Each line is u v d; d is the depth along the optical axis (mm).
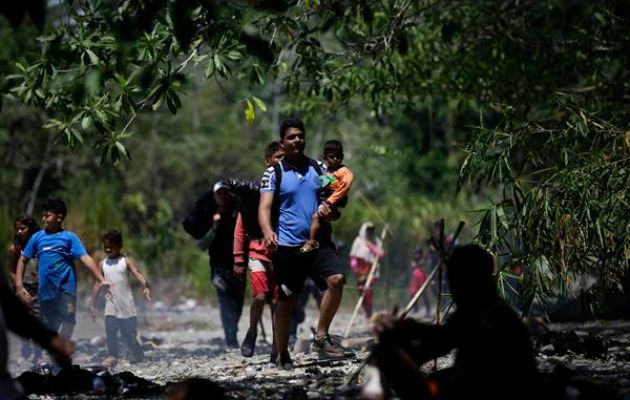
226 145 67438
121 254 22016
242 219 18797
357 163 56312
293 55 22922
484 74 27812
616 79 26625
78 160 53406
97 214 41938
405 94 28234
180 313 39625
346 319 35406
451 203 51969
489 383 9648
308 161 16203
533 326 19875
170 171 63219
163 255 46312
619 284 17297
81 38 17344
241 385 14633
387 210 47438
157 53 16062
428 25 27656
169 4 12586
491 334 9633
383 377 9977
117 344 21531
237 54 16812
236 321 23297
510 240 19188
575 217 16797
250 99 17656
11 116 50469
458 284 9984
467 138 25688
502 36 27672
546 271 16781
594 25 26688
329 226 16375
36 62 17391
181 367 19469
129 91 16828
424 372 15516
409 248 44625
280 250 16078
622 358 16891
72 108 17625
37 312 21828
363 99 28375
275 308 16609
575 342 17328
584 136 18234
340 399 12984
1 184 52812
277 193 15992
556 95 19078
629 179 16875
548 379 11289
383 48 21438
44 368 20172
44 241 20688
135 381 14938
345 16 21500
